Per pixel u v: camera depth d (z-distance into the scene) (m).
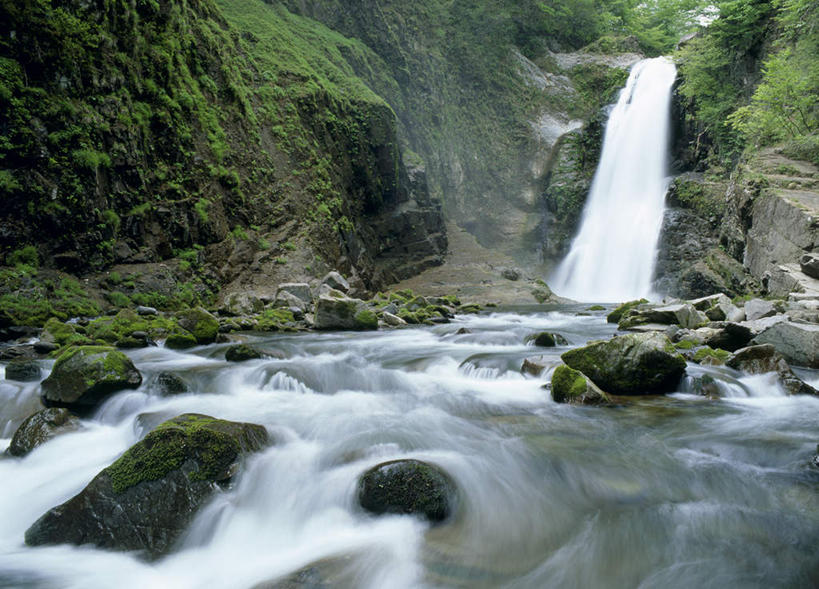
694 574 3.68
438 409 7.05
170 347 11.50
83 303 14.59
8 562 4.12
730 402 7.36
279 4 36.59
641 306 15.60
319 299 15.59
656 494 4.76
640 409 7.00
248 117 24.05
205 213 19.81
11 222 14.25
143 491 4.43
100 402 7.10
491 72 47.12
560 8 51.19
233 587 3.79
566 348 11.62
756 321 10.30
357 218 30.34
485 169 45.38
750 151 25.77
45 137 14.95
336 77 32.31
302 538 4.48
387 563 3.92
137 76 18.50
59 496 5.09
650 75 41.09
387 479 4.54
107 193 16.62
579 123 46.69
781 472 5.09
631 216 37.28
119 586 3.87
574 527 4.31
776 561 3.78
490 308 24.11
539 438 5.93
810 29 24.00
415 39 43.75
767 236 20.11
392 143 32.84
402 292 26.05
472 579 3.71
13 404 7.28
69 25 15.91
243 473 4.91
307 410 7.02
